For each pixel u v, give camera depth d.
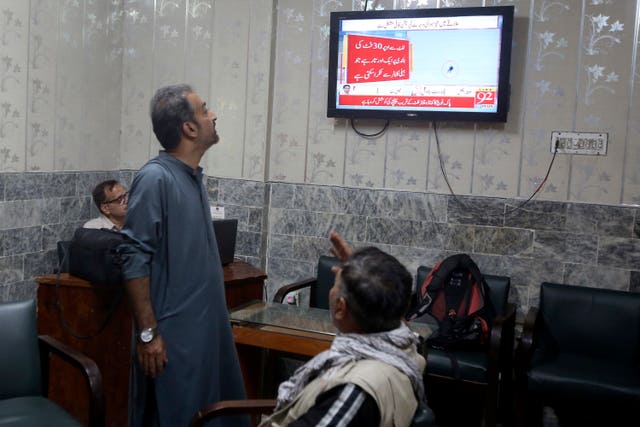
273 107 3.72
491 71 3.20
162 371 1.98
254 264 3.73
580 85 3.14
